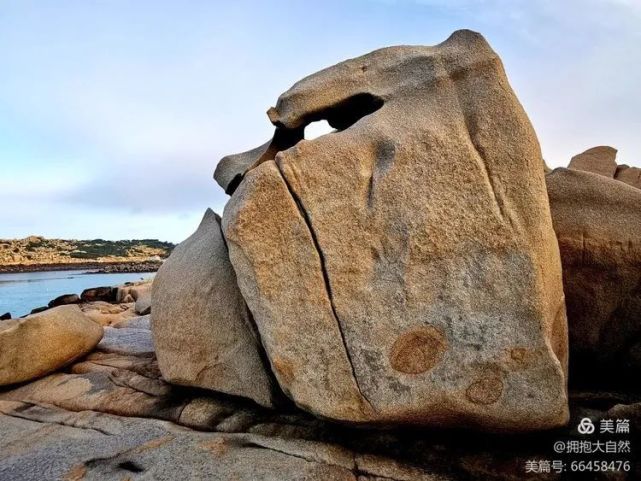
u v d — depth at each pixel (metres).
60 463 4.32
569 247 4.94
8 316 15.11
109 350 7.84
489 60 4.20
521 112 4.05
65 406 5.90
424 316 3.80
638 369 4.87
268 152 5.59
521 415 3.64
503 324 3.67
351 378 3.91
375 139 4.16
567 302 5.04
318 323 3.97
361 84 4.72
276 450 4.21
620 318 4.88
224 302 5.31
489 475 3.70
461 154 3.92
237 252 4.13
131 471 4.06
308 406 4.05
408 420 3.95
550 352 3.60
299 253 4.02
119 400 5.81
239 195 4.21
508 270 3.72
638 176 8.80
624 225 4.88
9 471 4.23
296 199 4.07
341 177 4.07
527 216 3.81
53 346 6.82
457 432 4.15
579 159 9.39
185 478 3.85
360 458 3.98
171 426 5.01
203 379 5.45
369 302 3.90
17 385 6.62
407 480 3.71
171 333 5.65
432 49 4.61
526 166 3.89
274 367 4.14
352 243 3.96
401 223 3.89
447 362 3.74
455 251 3.81
